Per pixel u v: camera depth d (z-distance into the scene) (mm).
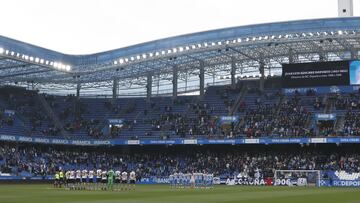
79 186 51688
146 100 89312
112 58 76375
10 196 33219
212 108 83188
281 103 80062
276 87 84125
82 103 91000
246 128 76000
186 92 89438
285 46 73000
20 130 80750
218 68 85750
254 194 37969
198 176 58281
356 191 45031
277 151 76750
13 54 68562
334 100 77250
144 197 32375
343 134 68438
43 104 89188
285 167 70688
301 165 70438
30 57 71188
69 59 77812
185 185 58438
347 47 72562
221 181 71125
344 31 65125
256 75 85938
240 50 74312
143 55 74312
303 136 70250
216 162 75938
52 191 42438
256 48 73312
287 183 66625
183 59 78500
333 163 69375
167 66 82625
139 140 79500
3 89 88312
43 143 81125
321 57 76188
